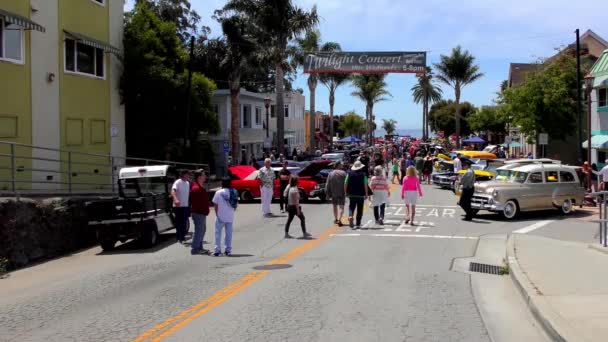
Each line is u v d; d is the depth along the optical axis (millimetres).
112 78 25906
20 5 19531
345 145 83562
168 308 8531
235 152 38125
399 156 57312
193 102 31172
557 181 20750
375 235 15922
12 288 10906
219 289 9641
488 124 75250
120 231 14602
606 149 34188
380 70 33625
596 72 33406
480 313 8039
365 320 7633
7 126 19031
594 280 9383
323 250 13484
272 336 6977
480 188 20016
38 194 16953
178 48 31797
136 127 30438
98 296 9617
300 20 38250
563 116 36500
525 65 63250
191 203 13578
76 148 22953
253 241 15156
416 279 10258
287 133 63719
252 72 40875
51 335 7445
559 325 6785
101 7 24906
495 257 12805
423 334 7035
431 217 20016
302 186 24891
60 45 21844
